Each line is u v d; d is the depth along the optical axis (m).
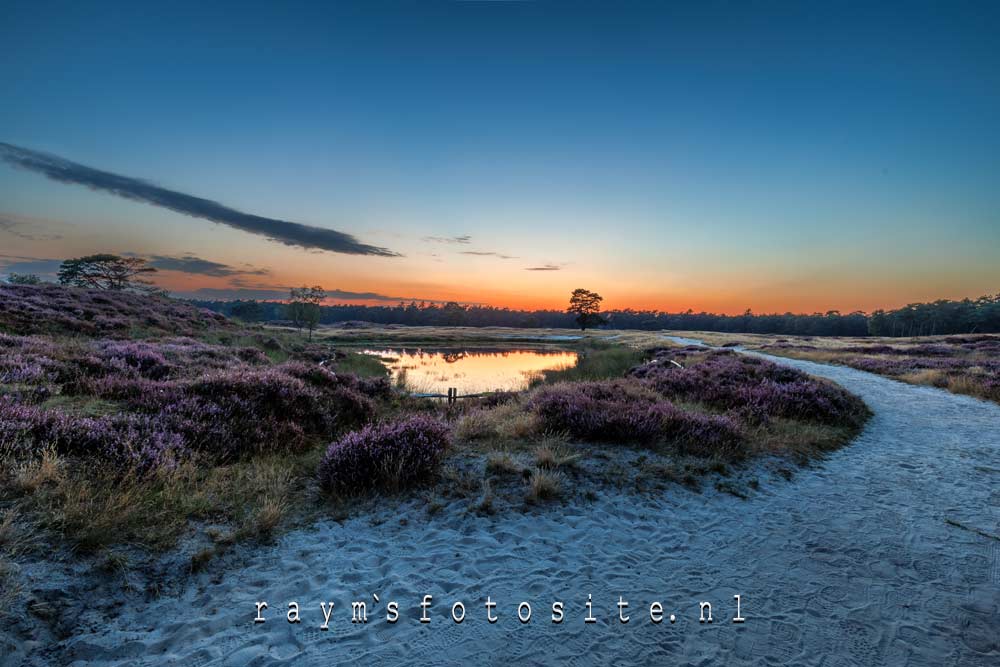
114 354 10.92
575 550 4.66
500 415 9.98
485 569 4.25
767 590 4.02
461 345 57.28
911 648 3.29
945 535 5.15
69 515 4.02
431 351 46.19
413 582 3.99
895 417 11.94
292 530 4.78
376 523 5.08
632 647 3.25
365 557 4.39
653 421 8.12
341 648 3.15
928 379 17.62
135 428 6.14
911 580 4.21
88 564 3.66
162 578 3.73
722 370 14.63
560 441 7.69
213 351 14.85
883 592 4.01
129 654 2.97
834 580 4.20
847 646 3.30
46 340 11.68
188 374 10.80
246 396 8.45
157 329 21.98
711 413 10.30
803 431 9.55
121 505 4.37
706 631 3.45
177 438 6.14
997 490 6.64
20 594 3.16
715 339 62.28
